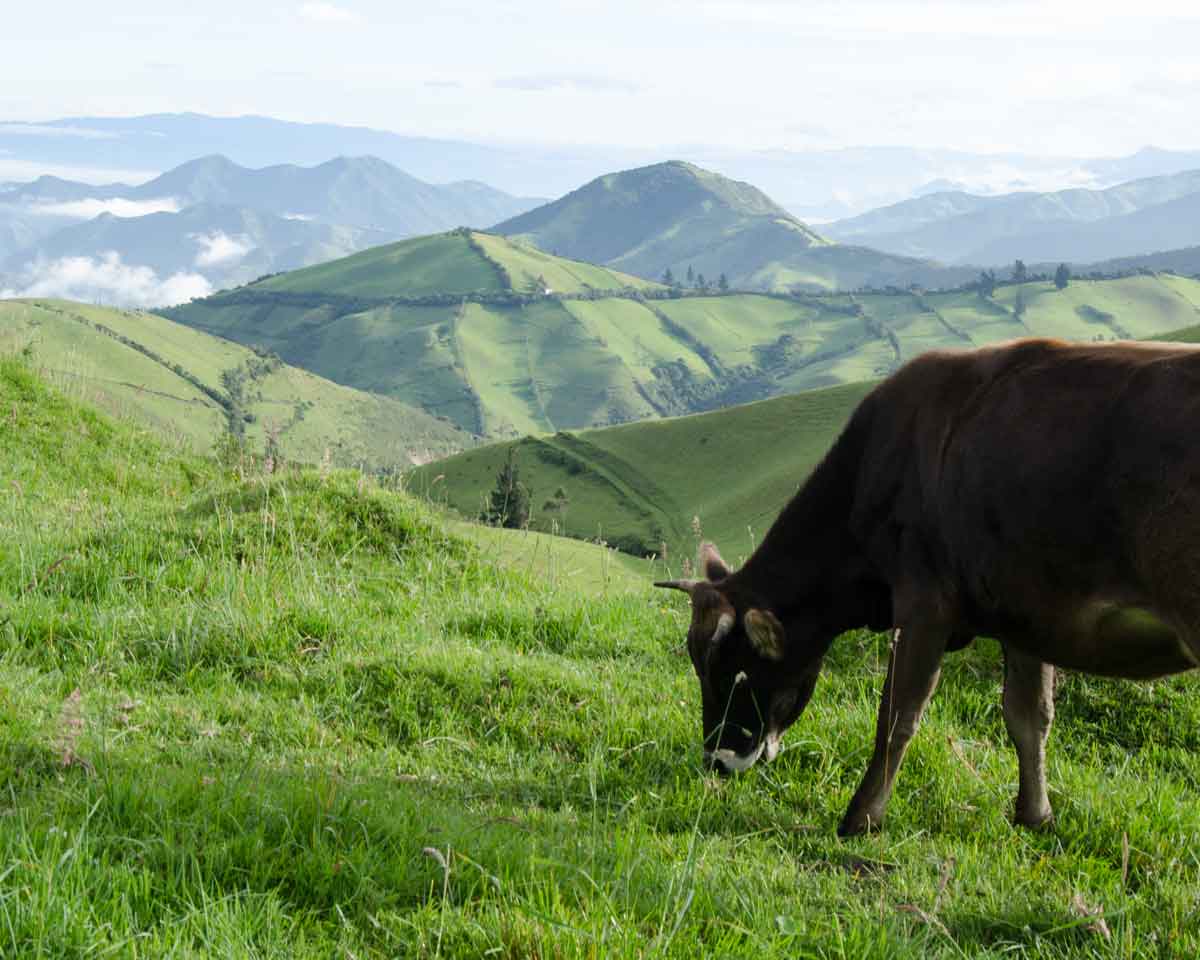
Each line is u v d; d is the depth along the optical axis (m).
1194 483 4.74
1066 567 5.27
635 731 7.30
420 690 7.60
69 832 4.29
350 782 5.64
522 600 10.37
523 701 7.61
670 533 132.62
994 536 5.55
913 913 4.81
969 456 5.68
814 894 5.11
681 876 4.66
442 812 5.33
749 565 6.85
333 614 8.75
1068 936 4.88
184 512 12.17
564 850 5.05
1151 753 7.65
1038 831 6.25
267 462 13.01
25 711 6.33
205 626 8.32
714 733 6.73
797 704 6.91
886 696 6.07
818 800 6.64
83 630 8.20
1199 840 6.07
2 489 13.64
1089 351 5.49
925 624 6.01
